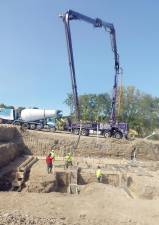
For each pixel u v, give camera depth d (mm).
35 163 35594
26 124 48156
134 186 30328
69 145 41344
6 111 48281
